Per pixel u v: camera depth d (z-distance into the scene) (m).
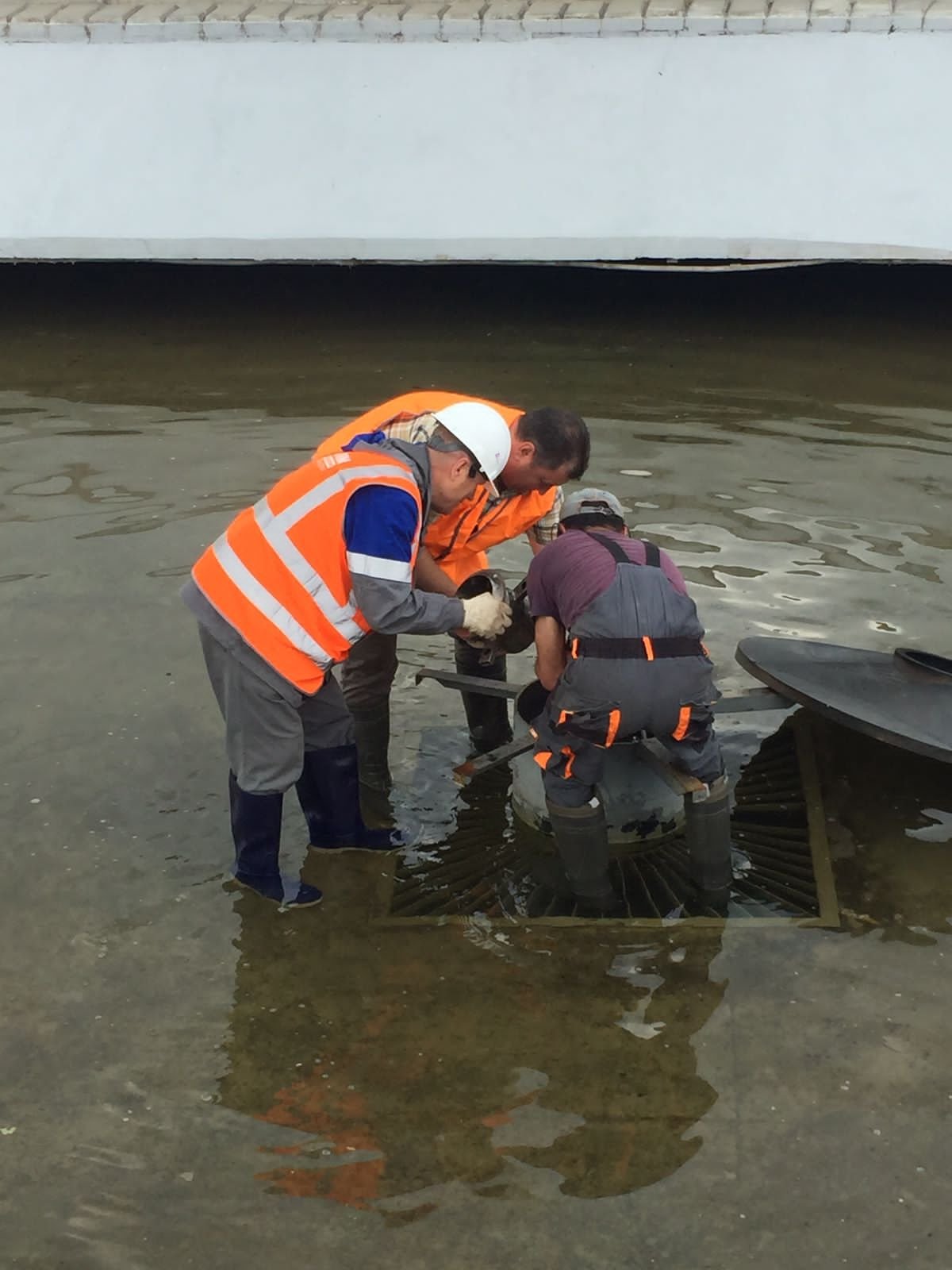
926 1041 2.67
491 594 3.04
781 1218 2.28
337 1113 2.52
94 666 4.04
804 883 3.19
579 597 2.83
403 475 2.75
